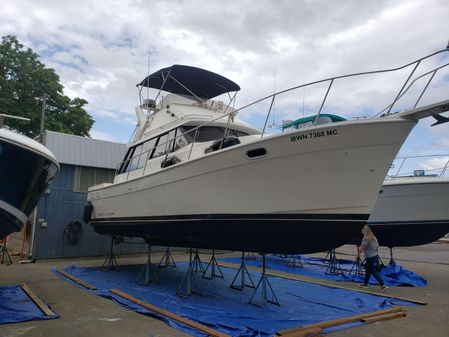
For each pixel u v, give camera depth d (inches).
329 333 187.6
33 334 171.6
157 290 278.5
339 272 387.2
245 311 224.2
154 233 285.6
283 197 204.5
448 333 189.8
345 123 187.5
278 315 216.5
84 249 450.6
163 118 319.9
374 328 196.7
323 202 198.7
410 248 753.6
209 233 240.8
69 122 792.3
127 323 193.5
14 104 710.5
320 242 211.6
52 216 431.2
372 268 307.0
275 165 202.5
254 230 217.8
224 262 464.4
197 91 359.3
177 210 250.8
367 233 315.0
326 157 193.0
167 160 272.1
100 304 232.5
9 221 228.7
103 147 480.4
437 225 390.9
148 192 277.1
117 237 388.8
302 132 192.7
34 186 237.8
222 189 222.7
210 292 277.6
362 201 198.2
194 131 283.1
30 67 746.2
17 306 217.6
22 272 346.3
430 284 334.6
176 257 500.1
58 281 305.1
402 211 396.2
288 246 224.2
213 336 174.4
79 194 452.4
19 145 213.9
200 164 231.8
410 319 215.6
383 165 195.0
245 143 208.5
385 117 190.2
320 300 258.2
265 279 244.7
